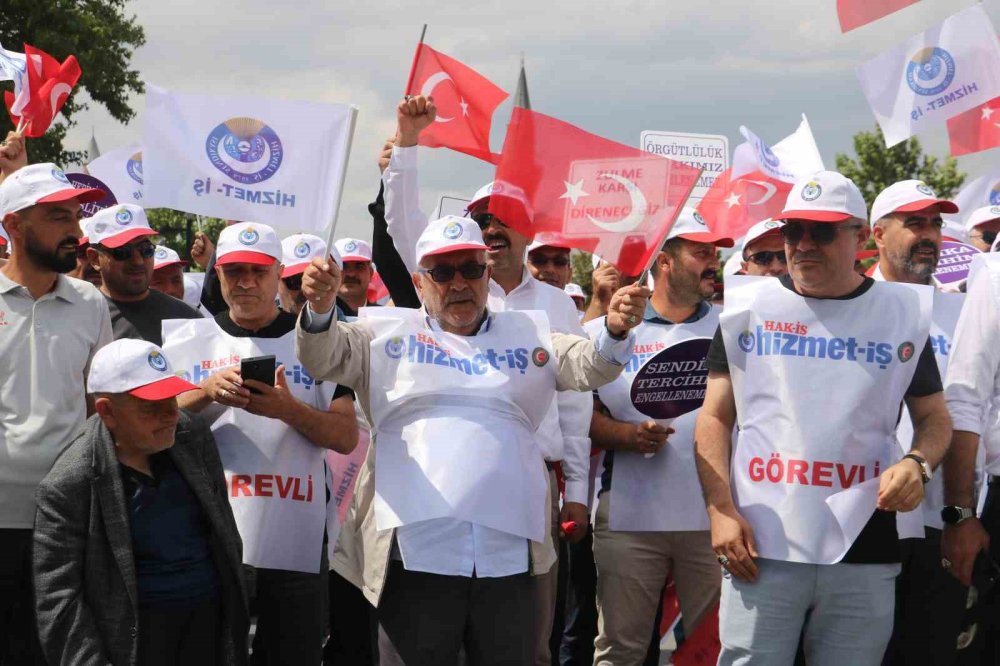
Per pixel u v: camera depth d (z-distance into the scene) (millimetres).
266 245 5543
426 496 4516
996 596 4910
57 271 5270
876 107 7055
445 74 6273
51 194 5176
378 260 6242
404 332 4727
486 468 4551
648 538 5840
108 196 8719
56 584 4379
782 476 4547
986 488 5281
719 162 8016
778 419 4586
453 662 4562
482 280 4711
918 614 5562
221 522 4656
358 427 5809
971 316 5039
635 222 4840
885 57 7012
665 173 4816
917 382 4648
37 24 22250
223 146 5191
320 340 4418
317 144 5188
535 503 4664
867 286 4652
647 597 5879
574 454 5840
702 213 8016
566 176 4914
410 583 4547
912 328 4582
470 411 4621
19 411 5137
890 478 4379
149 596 4496
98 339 5422
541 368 4727
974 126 7156
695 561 5820
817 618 4590
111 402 4465
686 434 5828
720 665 4734
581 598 6785
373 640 5043
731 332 4691
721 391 4766
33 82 7152
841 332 4586
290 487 5414
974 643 4949
